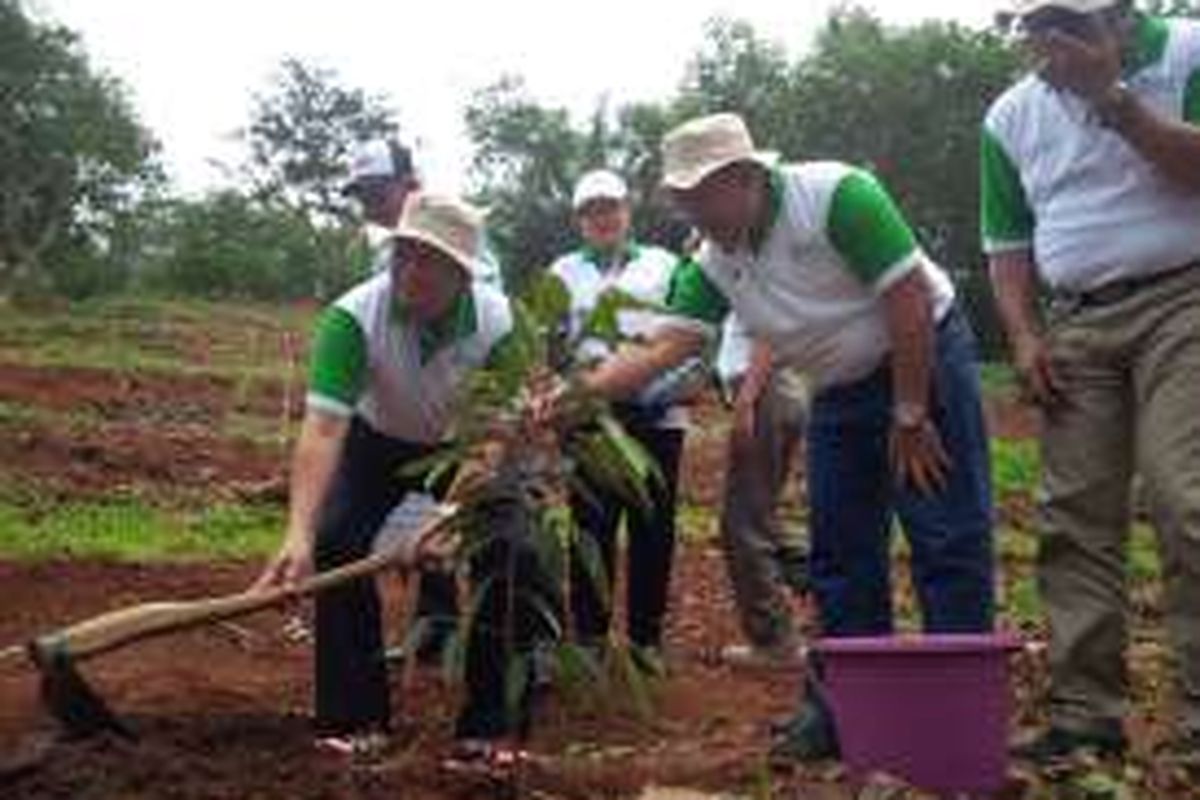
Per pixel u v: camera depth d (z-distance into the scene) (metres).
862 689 4.13
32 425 14.25
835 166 4.55
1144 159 4.38
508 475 4.42
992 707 4.14
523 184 40.38
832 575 4.81
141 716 5.16
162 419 16.48
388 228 6.12
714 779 4.38
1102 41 4.26
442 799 4.13
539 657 4.46
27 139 39.44
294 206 49.50
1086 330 4.58
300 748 4.70
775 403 6.17
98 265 38.94
